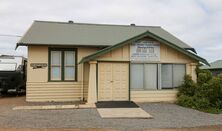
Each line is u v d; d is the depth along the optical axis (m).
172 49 20.62
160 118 14.90
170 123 13.66
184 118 15.05
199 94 19.20
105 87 19.88
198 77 20.41
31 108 17.30
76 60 21.14
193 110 17.64
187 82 20.19
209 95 18.86
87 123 13.27
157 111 16.94
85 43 21.06
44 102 20.20
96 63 19.53
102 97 19.81
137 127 12.59
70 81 20.97
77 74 21.09
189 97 19.30
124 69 20.12
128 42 19.73
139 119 14.54
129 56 20.09
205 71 20.84
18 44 19.94
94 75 19.39
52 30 23.41
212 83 18.81
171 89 20.58
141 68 20.31
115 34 23.98
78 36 22.59
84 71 21.14
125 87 20.11
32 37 21.11
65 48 21.05
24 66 25.41
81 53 21.25
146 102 20.11
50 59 20.84
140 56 20.19
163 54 20.52
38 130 11.73
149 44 20.31
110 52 19.83
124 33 24.45
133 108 17.38
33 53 20.61
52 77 20.89
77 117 14.70
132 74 20.16
